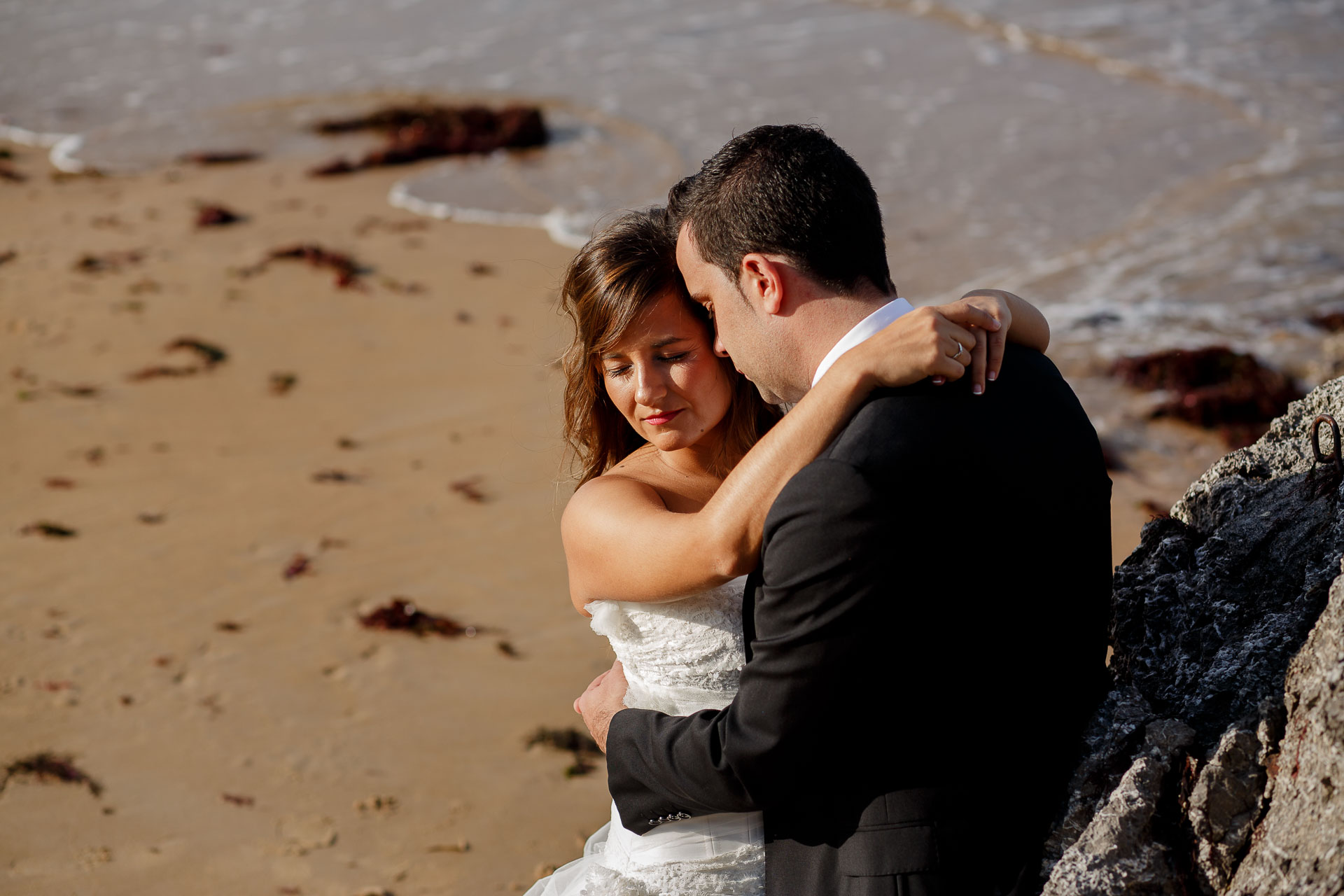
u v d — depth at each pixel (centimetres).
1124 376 859
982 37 1767
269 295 1037
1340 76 1520
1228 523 227
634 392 229
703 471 243
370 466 775
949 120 1441
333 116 1572
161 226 1207
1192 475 749
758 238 192
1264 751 183
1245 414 802
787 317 196
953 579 179
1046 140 1362
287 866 453
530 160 1391
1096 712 207
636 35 1864
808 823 202
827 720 184
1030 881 192
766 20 1909
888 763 190
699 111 1523
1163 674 218
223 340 952
